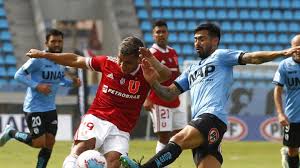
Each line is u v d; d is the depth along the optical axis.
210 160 18.61
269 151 43.47
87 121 19.42
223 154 41.06
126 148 19.20
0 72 65.62
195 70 19.23
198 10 75.81
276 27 76.44
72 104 49.31
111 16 70.56
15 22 70.12
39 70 26.78
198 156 18.75
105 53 71.00
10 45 68.19
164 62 28.62
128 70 19.05
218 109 18.47
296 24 77.06
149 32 72.06
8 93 49.31
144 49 18.53
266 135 53.12
